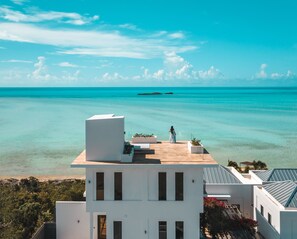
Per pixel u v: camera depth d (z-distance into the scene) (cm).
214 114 19438
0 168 7906
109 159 2855
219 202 3403
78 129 13775
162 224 2817
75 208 3130
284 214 2941
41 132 13100
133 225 2812
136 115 18638
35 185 5922
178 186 2811
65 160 8688
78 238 3138
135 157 2991
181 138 11531
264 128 14075
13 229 3431
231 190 3812
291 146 10275
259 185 3738
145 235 2812
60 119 17012
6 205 3994
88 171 2784
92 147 2850
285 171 3991
